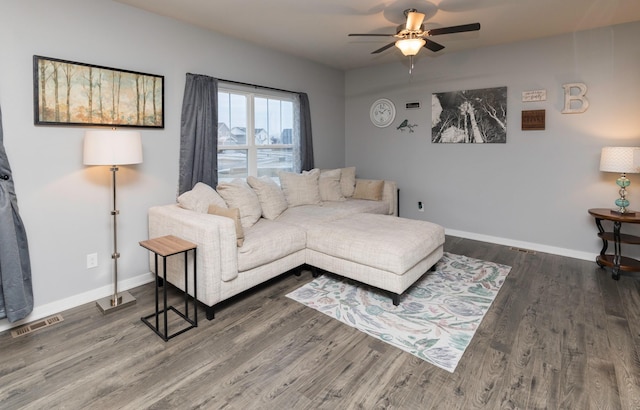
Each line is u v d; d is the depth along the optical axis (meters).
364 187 4.82
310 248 3.27
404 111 5.12
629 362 2.04
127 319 2.57
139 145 2.70
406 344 2.25
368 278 2.87
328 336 2.34
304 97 4.80
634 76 3.50
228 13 3.19
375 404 1.73
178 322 2.52
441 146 4.85
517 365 2.03
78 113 2.70
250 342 2.27
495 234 4.54
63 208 2.69
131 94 3.00
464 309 2.71
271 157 4.55
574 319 2.54
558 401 1.74
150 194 3.23
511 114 4.25
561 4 3.02
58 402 1.74
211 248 2.46
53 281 2.67
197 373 1.96
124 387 1.85
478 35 3.88
